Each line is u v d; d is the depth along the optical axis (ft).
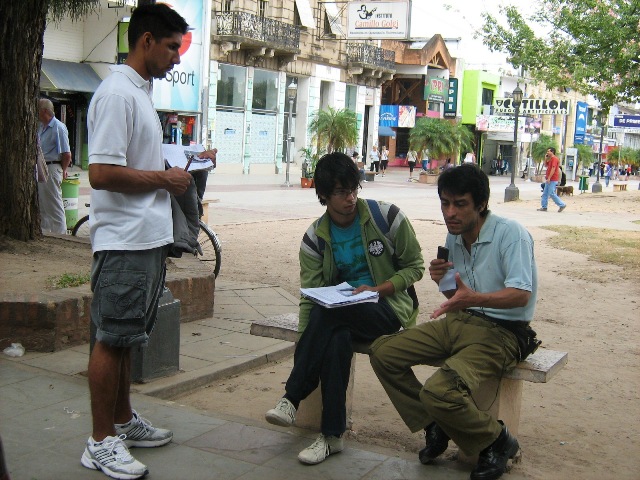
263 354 19.12
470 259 12.51
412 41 160.04
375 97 143.43
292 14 116.88
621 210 75.10
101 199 11.28
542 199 72.02
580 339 23.17
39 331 17.57
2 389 15.05
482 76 177.37
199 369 17.53
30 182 25.14
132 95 11.22
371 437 14.58
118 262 11.21
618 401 17.54
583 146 193.57
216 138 105.50
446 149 122.93
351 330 13.08
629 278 34.06
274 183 94.73
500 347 12.07
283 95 117.19
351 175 12.94
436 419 11.68
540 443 14.71
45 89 80.33
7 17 23.88
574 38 59.06
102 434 11.68
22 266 21.75
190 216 12.71
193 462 12.29
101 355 11.48
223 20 102.22
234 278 30.25
